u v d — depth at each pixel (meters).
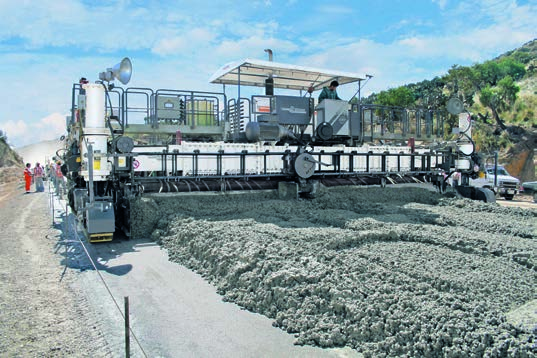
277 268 5.07
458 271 4.99
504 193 21.16
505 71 56.62
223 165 10.27
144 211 8.48
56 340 4.00
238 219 7.93
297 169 10.62
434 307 3.90
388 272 4.82
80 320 4.47
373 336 3.77
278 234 6.55
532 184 20.39
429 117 17.88
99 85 8.25
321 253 5.51
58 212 13.33
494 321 3.59
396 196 11.62
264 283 4.82
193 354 3.73
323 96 13.09
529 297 4.35
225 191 10.16
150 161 9.38
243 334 4.11
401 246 6.09
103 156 8.22
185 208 8.98
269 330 4.20
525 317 3.69
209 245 6.38
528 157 35.03
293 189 10.67
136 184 8.84
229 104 13.63
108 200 8.52
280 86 15.03
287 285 4.64
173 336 4.09
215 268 5.84
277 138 11.37
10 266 6.53
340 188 11.74
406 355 3.45
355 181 12.27
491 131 39.25
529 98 43.94
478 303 3.97
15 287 5.50
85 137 8.22
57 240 8.54
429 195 11.92
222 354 3.73
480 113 42.53
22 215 12.77
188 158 9.88
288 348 3.82
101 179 8.28
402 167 13.35
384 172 12.55
